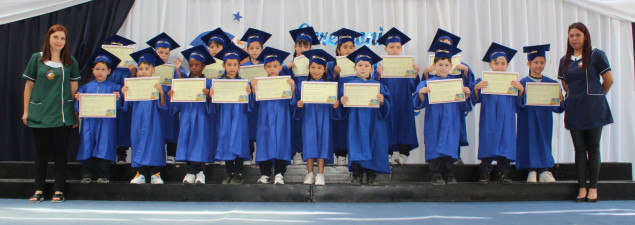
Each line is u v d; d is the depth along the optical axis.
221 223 3.10
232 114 4.57
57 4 5.85
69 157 5.67
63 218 3.28
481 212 3.67
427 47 6.11
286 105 4.61
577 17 6.14
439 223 3.16
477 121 6.01
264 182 4.47
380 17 6.14
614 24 6.11
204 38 5.35
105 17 5.87
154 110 4.62
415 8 6.16
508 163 4.66
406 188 4.32
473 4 6.12
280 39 6.08
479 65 6.07
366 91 4.43
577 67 4.41
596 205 4.11
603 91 4.35
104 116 4.46
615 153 5.95
